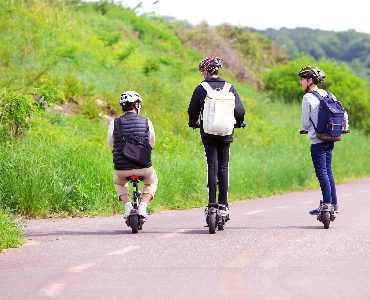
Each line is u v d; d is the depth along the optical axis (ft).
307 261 69.36
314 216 115.75
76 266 67.77
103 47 281.13
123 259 71.82
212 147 92.63
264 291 55.83
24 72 198.39
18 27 239.50
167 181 140.05
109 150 159.84
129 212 92.84
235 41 415.03
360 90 370.94
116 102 209.46
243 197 165.37
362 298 53.52
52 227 102.73
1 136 146.10
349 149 293.84
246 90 342.85
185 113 228.02
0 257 74.69
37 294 55.62
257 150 224.12
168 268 66.28
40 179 121.80
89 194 124.98
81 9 325.21
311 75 99.50
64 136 168.04
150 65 270.46
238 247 79.05
